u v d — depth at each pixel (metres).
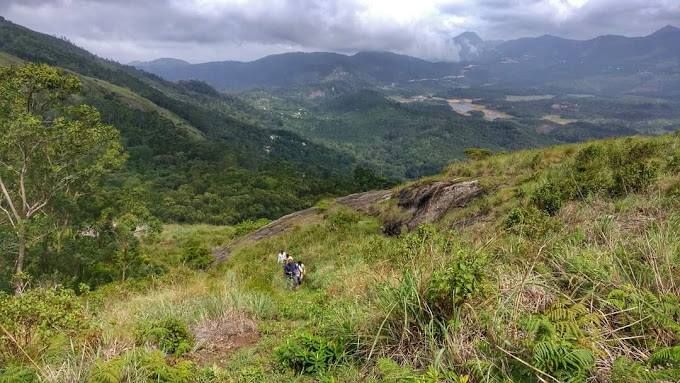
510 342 2.36
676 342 2.24
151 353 3.25
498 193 11.41
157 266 20.95
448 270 2.84
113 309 6.52
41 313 3.67
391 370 2.41
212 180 81.00
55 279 17.72
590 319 2.36
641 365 2.01
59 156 17.83
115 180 76.94
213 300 5.42
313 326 4.46
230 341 4.32
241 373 3.29
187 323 4.82
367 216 18.59
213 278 11.02
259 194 69.38
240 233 28.69
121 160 19.25
